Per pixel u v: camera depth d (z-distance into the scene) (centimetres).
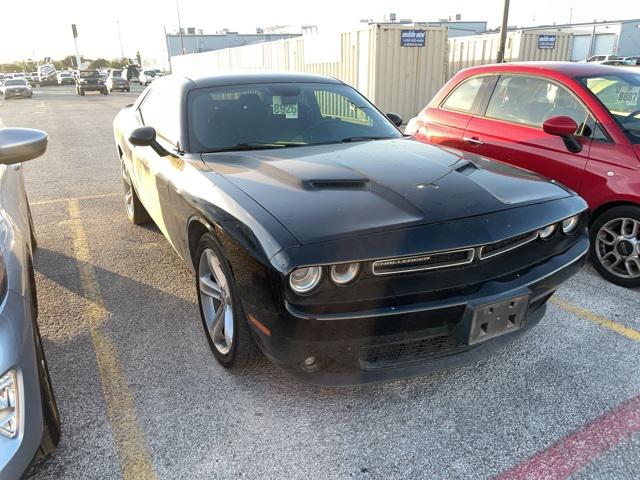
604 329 325
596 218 397
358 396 264
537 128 434
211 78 381
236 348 260
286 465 221
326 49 1458
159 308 358
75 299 373
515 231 237
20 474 174
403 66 1287
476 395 263
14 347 179
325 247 209
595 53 4462
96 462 223
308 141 346
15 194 315
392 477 214
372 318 212
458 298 223
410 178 265
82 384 275
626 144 377
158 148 340
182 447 231
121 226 539
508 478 212
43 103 2758
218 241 254
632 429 238
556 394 263
